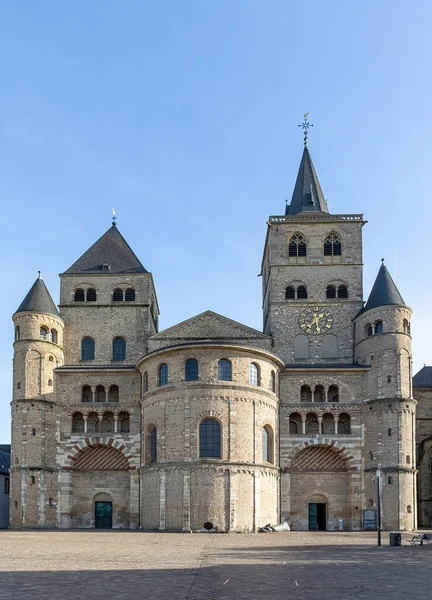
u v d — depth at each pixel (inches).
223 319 3412.9
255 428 2923.2
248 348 2947.8
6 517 3809.1
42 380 3213.6
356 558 1566.2
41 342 3248.0
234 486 2797.7
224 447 2834.6
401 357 3171.8
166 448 2891.2
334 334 3494.1
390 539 2005.4
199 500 2773.1
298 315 3521.2
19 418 3164.4
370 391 3206.2
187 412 2861.7
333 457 3221.0
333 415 3218.5
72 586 1057.5
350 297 3540.8
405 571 1293.1
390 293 3265.3
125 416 3297.2
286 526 2952.8
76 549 1792.6
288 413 3216.0
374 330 3253.0
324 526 3157.0
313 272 3582.7
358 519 3107.8
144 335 3503.9
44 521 3097.9
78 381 3292.3
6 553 1653.5
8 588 1033.5
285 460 3166.8
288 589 1045.8
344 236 3624.5
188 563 1422.2
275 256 3604.8
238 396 2898.6
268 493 2938.0
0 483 3737.7
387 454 3070.9
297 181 3929.6
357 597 971.9
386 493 3031.5
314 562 1465.3
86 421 3253.0
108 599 936.9
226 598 954.7
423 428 3742.6
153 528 2883.9
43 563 1401.3
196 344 2903.5
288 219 3636.8
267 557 1587.1
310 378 3260.3
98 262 3651.6
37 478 3105.3
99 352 3481.8
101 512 3206.2
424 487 3558.1
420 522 3531.0
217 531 2743.6
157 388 2977.4
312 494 3179.1
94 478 3225.9
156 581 1122.0
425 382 3924.7
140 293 3558.1
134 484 3179.1
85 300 3555.6
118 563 1409.9
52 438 3213.6
